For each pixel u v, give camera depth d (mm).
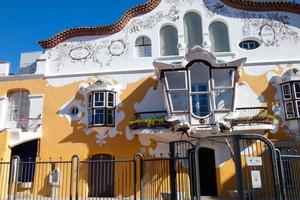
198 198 10539
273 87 19703
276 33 20734
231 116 17781
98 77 21141
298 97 18969
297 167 11695
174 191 12320
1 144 19406
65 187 19125
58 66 21781
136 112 20031
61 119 20719
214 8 21594
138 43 21797
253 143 15422
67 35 22172
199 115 18234
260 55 20391
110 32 21906
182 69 18750
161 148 19172
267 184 13523
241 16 21266
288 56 20234
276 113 19203
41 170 19938
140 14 22109
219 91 18594
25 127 20891
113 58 21438
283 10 21094
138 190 18250
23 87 21672
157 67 18797
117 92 20656
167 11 21891
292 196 11367
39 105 21156
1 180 18797
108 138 19922
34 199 17938
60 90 21281
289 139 18625
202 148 19484
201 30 21438
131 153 19422
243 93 19766
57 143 20312
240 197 10156
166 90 18641
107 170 19312
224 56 20422
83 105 20766
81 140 20141
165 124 18609
